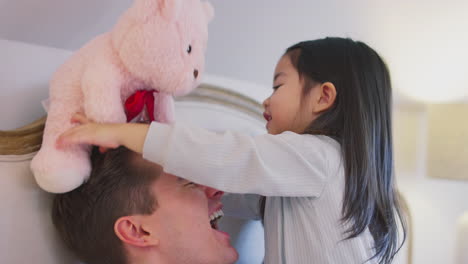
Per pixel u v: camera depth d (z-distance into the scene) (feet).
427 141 6.29
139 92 2.16
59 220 2.37
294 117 2.96
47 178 2.04
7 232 2.23
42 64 2.98
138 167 2.32
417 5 3.90
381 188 2.91
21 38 2.85
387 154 3.03
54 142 2.09
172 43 1.99
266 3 3.52
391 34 4.40
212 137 2.23
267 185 2.27
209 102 3.88
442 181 6.78
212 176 2.16
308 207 2.54
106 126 2.02
